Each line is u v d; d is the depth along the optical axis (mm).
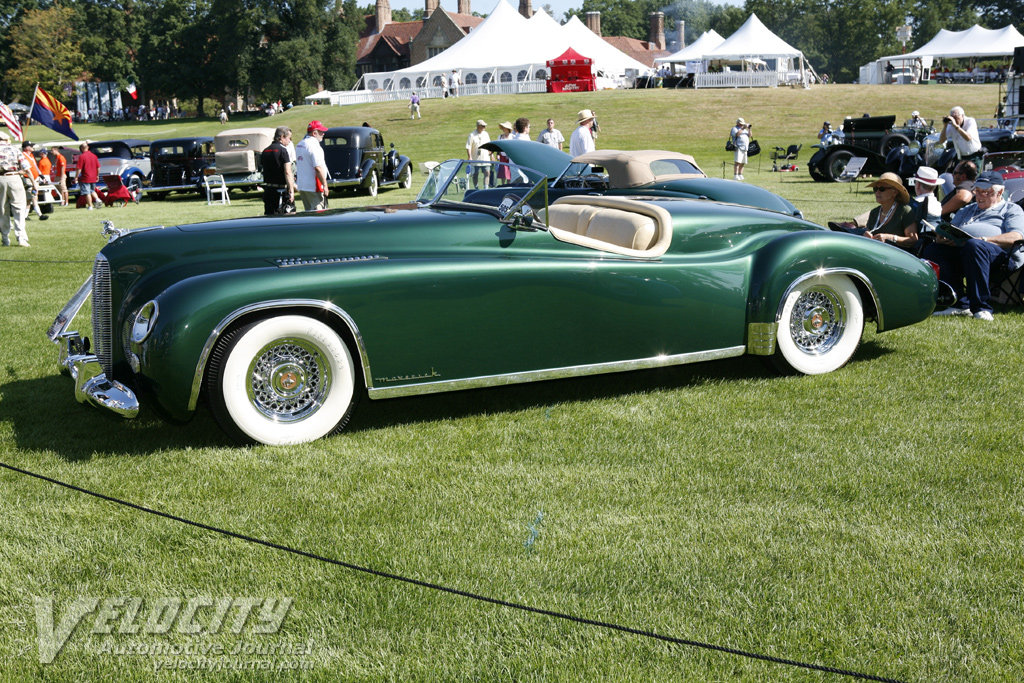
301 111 51594
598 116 37906
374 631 2309
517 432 3867
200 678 2131
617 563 2650
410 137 35062
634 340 4203
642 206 4598
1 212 10789
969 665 2135
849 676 2100
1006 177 7457
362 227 3945
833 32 83812
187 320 3375
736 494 3162
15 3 81750
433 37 72812
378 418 4102
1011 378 4504
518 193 4113
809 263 4480
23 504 3096
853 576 2559
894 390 4363
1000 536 2795
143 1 85750
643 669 2137
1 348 5449
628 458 3531
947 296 5879
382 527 2916
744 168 22109
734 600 2436
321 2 70375
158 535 2857
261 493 3209
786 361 4602
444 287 3738
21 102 81125
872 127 18953
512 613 2379
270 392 3662
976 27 49625
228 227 3984
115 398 3461
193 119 70375
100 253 3963
